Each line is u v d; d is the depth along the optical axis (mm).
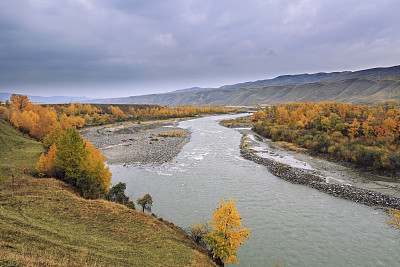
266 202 40469
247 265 25328
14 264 14219
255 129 127562
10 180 36281
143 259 21344
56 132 62469
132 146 86875
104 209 30672
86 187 35969
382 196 41531
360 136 77438
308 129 98500
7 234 18953
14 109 98938
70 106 178875
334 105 119875
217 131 130250
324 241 29453
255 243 29047
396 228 32281
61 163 40281
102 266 18156
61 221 25359
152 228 28625
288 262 25734
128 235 25766
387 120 70750
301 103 163125
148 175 54438
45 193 31906
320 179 50406
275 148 84312
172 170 58406
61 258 17578
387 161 54406
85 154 40969
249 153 75312
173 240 26828
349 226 32938
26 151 59906
